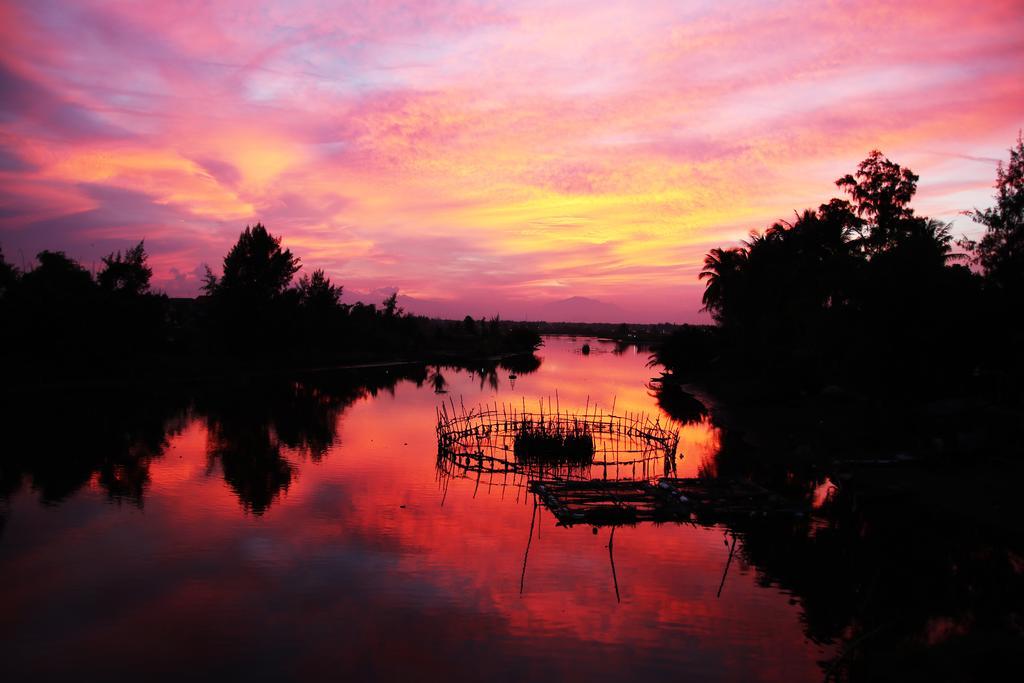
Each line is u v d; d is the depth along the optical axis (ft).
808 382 130.00
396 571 46.47
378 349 284.41
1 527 53.83
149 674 32.45
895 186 132.26
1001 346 80.38
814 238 132.57
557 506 61.52
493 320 435.53
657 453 93.86
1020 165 84.84
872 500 64.28
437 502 64.95
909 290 79.41
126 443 90.63
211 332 208.54
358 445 93.71
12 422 104.88
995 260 84.38
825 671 33.60
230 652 34.76
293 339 225.15
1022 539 51.65
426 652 35.24
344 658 34.40
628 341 612.29
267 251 215.92
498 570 47.06
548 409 138.10
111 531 53.36
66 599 40.73
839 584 44.88
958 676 30.99
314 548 50.70
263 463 80.07
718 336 198.90
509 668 33.68
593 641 36.81
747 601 42.16
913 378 82.74
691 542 53.57
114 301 159.33
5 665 33.04
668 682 32.60
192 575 44.83
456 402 146.10
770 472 80.84
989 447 72.59
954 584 44.42
